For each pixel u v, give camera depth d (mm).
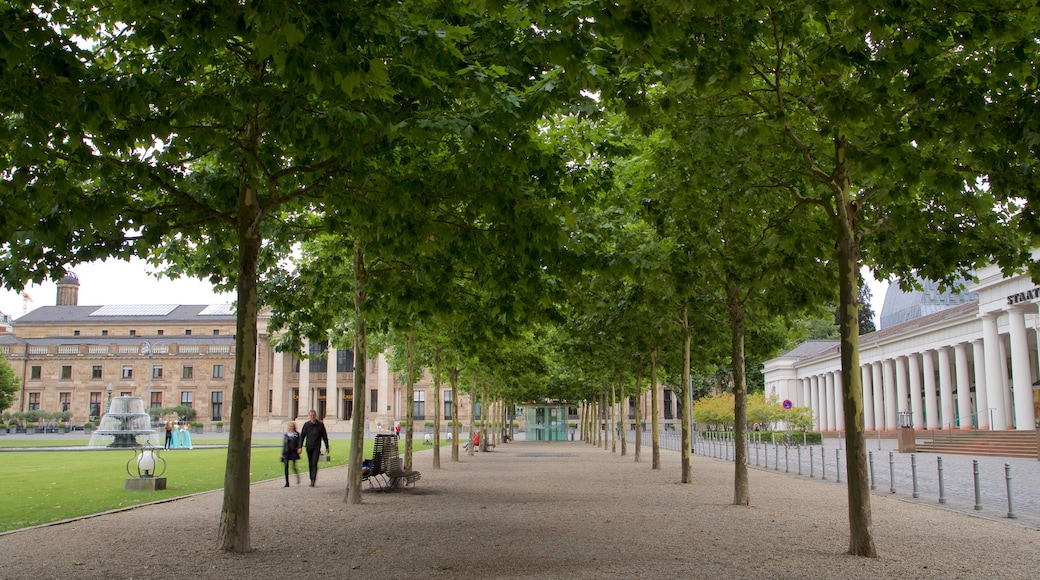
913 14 8578
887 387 69188
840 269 11281
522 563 9875
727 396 72125
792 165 12828
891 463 20234
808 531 12758
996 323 50156
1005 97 10016
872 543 10469
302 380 111750
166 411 103375
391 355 40531
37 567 9969
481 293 16578
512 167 10398
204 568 9789
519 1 7023
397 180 10812
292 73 7328
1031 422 45156
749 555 10453
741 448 16844
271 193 11531
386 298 16156
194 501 18078
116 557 10641
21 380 112438
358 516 15008
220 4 7340
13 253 11352
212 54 9258
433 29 8281
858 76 10531
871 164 9984
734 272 15094
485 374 42969
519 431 109375
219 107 8844
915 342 63469
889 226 13203
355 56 7219
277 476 26031
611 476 26016
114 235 11492
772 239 12766
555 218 10797
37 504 17406
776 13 9609
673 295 15805
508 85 9820
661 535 12258
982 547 11305
